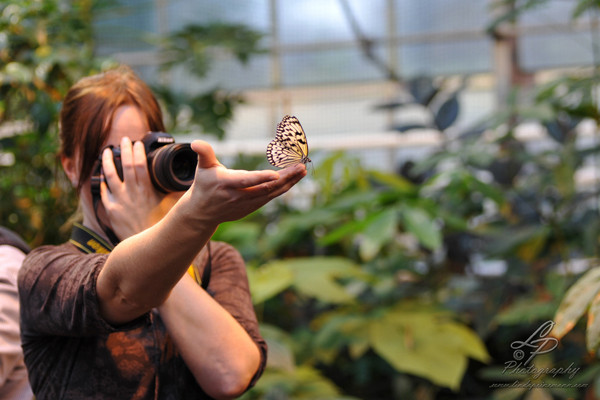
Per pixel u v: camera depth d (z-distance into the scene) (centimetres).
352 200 395
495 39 597
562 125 437
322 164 434
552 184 414
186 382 173
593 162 552
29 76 341
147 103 178
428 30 643
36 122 356
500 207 391
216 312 172
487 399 448
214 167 134
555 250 406
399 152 652
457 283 474
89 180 175
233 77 673
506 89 622
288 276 363
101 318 147
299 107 672
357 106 661
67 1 420
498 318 351
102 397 165
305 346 424
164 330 172
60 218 362
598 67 402
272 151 145
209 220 136
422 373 344
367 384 502
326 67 663
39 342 166
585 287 197
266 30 665
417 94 473
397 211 352
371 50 591
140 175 164
